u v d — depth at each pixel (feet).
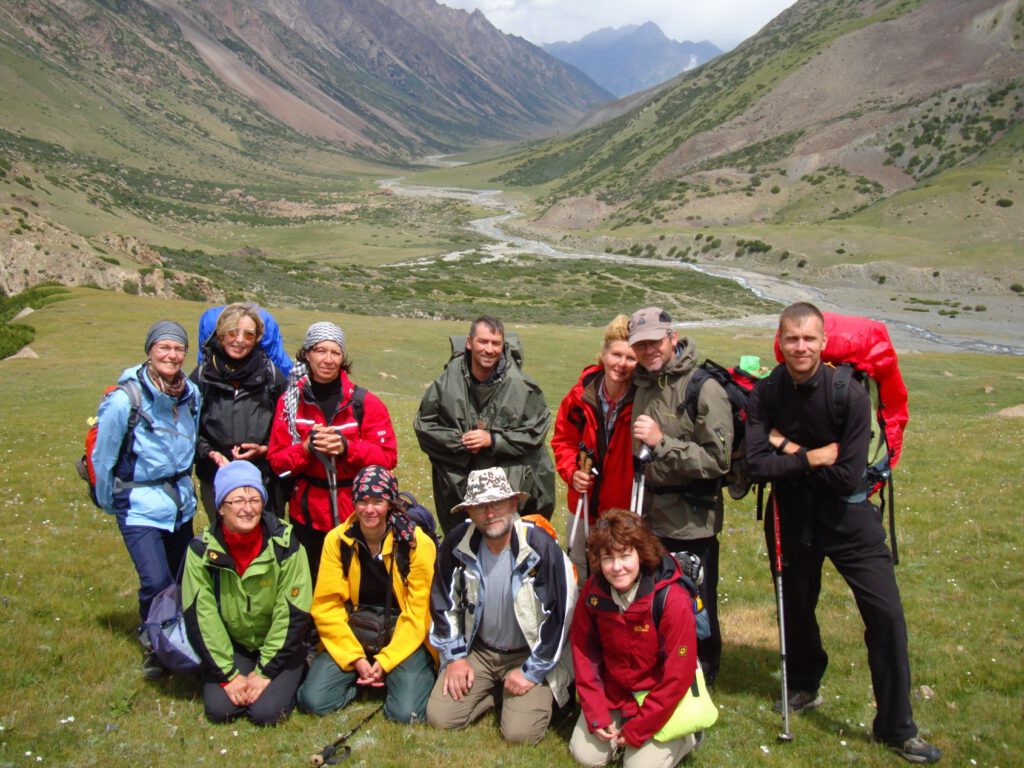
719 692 14.16
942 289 207.92
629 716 11.93
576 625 12.22
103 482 13.48
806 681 13.67
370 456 14.02
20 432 36.09
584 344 97.14
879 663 12.28
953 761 12.04
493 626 13.03
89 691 13.12
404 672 13.14
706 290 209.15
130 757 11.46
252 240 342.85
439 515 15.52
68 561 18.51
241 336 14.26
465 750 12.07
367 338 90.79
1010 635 15.84
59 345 74.69
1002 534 21.44
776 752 12.26
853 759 12.08
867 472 12.48
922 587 18.56
